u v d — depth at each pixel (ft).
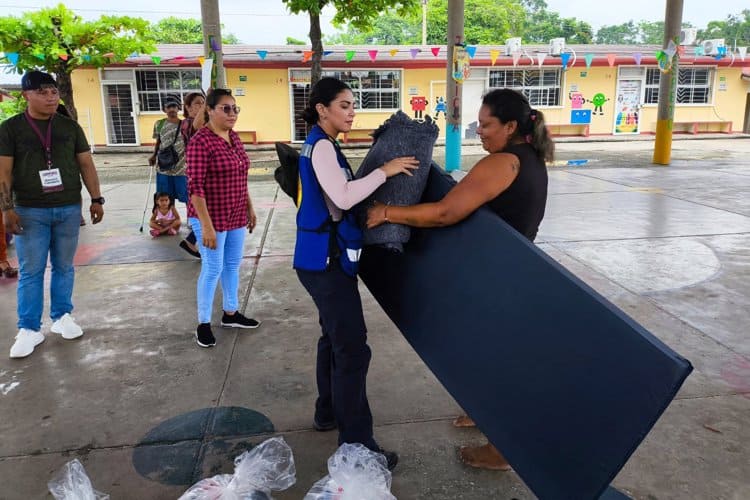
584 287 5.50
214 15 25.34
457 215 6.54
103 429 8.75
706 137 64.34
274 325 12.68
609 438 5.22
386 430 8.66
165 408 9.33
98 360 11.06
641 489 7.28
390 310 7.83
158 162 20.62
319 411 8.54
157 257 18.28
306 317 13.12
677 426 8.64
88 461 7.98
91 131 58.54
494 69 63.67
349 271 7.16
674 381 4.75
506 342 6.17
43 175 10.94
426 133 6.95
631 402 5.06
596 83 65.00
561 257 17.44
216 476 7.00
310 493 6.56
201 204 10.70
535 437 5.89
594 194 28.50
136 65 56.65
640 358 5.00
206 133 10.99
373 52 43.93
